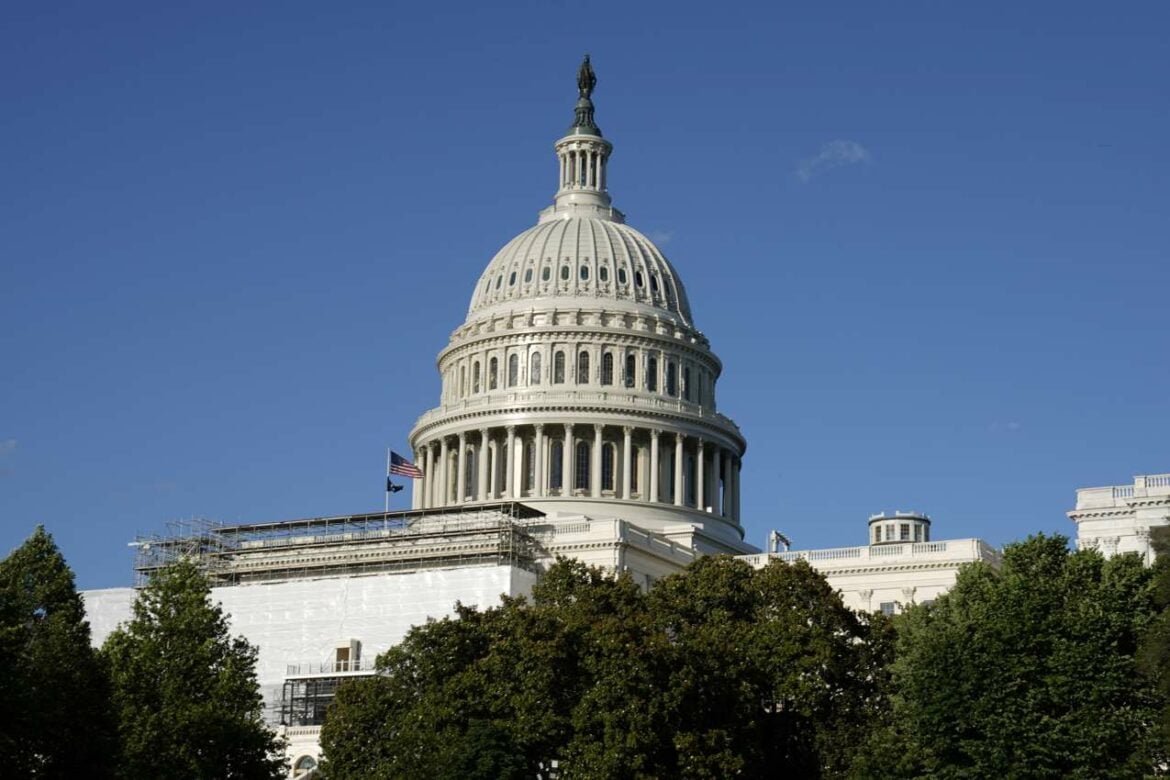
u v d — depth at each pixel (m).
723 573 138.88
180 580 130.00
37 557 122.00
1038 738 113.44
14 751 107.44
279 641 182.12
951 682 116.50
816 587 136.25
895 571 178.12
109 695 115.56
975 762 114.56
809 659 129.75
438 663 128.38
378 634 178.50
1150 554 152.00
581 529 186.25
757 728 127.75
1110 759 113.44
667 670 123.12
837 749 127.69
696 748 120.94
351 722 127.81
